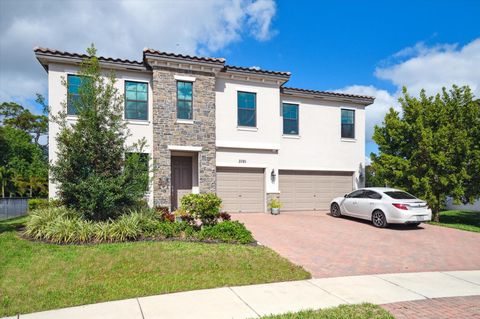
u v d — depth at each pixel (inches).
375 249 383.2
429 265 326.0
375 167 667.4
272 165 675.4
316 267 308.3
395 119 650.8
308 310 205.5
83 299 220.5
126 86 583.5
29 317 194.5
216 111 636.7
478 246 413.1
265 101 674.2
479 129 604.1
